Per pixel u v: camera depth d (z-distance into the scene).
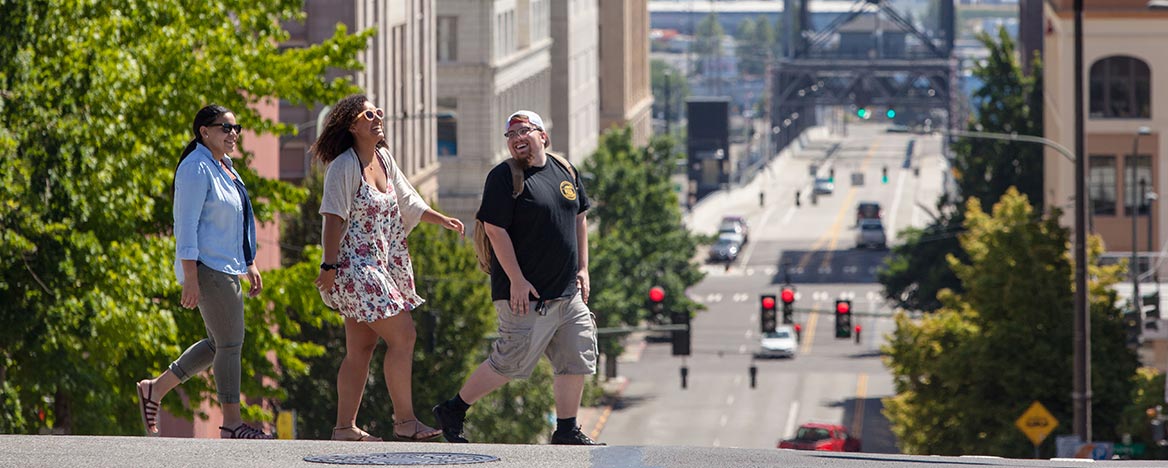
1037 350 46.38
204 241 12.99
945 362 47.34
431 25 94.56
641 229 92.25
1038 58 98.94
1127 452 43.00
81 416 27.59
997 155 95.81
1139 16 84.00
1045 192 94.44
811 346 99.44
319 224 50.09
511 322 12.76
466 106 99.31
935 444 49.06
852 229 148.38
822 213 160.38
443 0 98.56
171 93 28.06
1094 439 46.81
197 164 12.95
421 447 10.51
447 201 99.88
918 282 91.06
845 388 86.00
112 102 25.69
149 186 27.02
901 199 169.62
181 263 12.88
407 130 87.75
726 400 83.06
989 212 94.12
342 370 13.23
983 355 46.56
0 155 23.38
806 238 143.62
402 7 86.00
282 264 50.47
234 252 13.12
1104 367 46.47
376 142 12.78
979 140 96.44
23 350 25.86
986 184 96.06
